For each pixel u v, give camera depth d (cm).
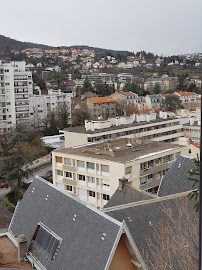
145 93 18562
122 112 13312
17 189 6700
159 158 5238
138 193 3569
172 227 2648
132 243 2272
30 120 11756
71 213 2617
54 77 19412
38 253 2616
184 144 6191
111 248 2161
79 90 19775
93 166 5094
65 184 5475
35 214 2931
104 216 2359
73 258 2336
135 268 2366
